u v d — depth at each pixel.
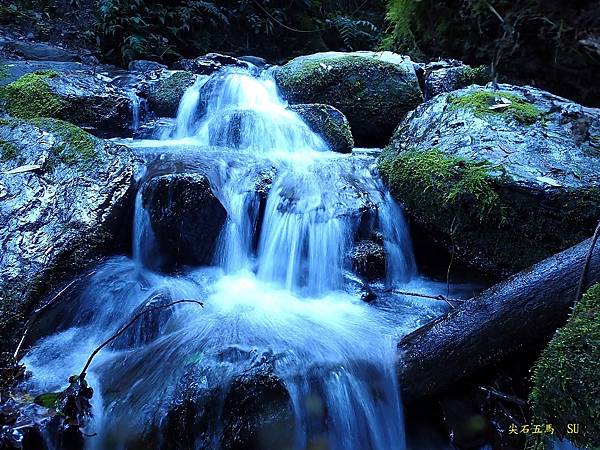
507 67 1.65
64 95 4.35
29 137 3.40
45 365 2.48
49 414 2.06
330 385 2.24
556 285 2.04
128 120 4.73
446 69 5.12
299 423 2.12
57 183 3.11
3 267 2.61
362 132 5.07
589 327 1.67
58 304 2.70
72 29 7.25
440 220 3.13
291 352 2.38
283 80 5.30
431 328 2.30
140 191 3.24
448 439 2.20
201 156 3.85
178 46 7.78
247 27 8.63
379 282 3.25
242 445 2.04
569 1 1.23
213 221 3.19
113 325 2.83
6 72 5.07
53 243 2.79
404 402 2.25
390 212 3.48
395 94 4.94
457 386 2.25
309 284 3.24
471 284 3.19
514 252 2.91
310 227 3.31
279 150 4.41
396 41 2.27
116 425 2.16
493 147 3.20
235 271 3.36
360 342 2.53
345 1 10.44
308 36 9.30
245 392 2.10
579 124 3.29
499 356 2.12
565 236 2.75
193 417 2.08
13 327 2.48
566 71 1.54
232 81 5.11
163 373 2.33
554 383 1.66
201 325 2.68
